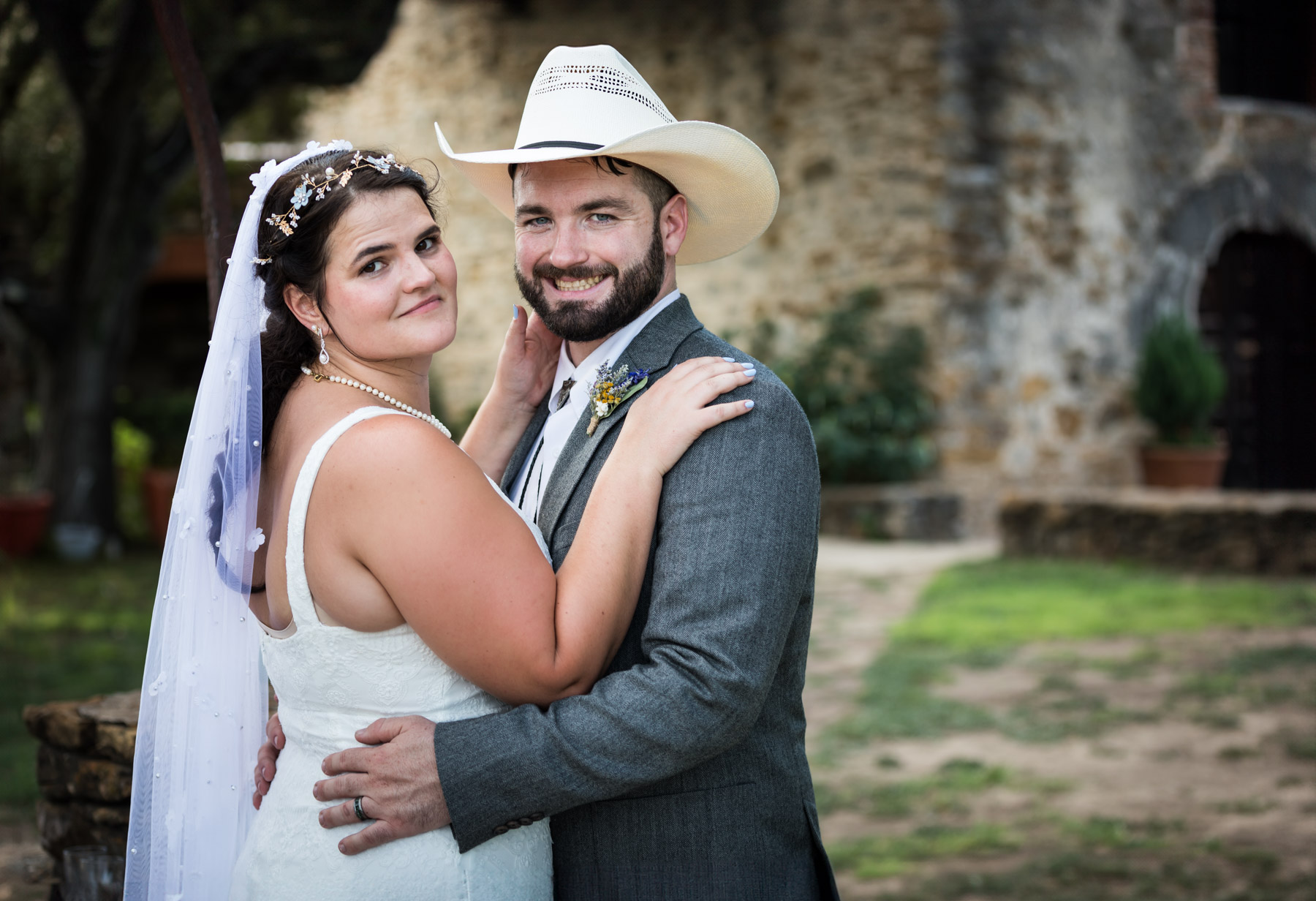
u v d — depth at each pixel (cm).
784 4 1073
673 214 179
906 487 1010
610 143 163
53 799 228
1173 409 1060
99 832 220
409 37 1314
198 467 162
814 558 166
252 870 157
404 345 159
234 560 158
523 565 150
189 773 163
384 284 157
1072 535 865
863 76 1040
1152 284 1129
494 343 1267
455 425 1242
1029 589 742
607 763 145
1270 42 1255
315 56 875
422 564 146
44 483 952
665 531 154
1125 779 416
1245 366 1214
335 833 152
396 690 153
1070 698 518
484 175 205
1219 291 1204
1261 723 473
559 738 146
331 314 159
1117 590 734
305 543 151
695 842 159
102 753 217
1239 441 1211
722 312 1130
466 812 148
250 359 158
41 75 1050
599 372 175
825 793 412
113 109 874
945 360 1020
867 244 1038
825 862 170
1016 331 1045
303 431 158
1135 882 327
